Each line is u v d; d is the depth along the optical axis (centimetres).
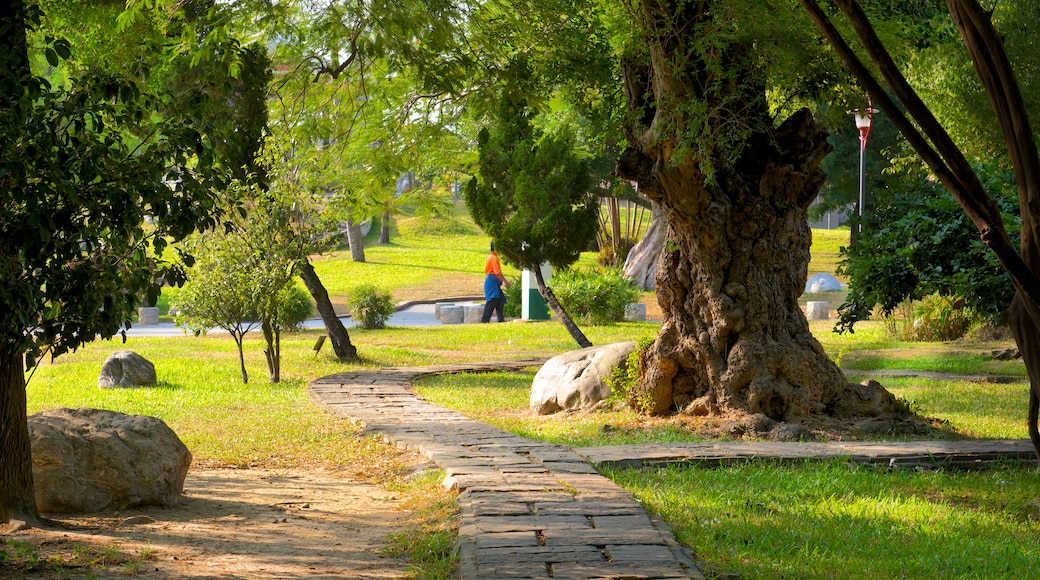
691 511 757
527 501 750
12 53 568
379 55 1545
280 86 1745
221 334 2808
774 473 922
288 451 1128
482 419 1332
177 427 1274
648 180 1191
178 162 622
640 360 1287
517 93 1480
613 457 963
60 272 590
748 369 1185
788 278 1237
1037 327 584
